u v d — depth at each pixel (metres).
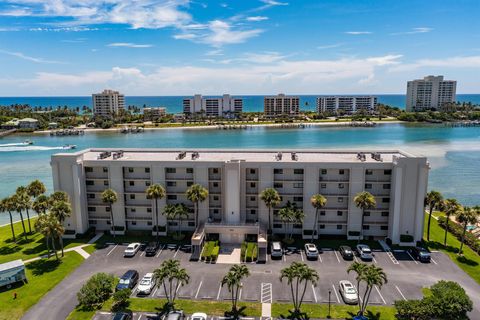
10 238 74.38
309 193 71.06
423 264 61.34
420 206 67.44
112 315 47.00
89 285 49.31
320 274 57.81
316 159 74.50
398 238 68.88
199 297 51.25
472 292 52.50
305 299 50.72
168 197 74.31
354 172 69.81
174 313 45.31
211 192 72.88
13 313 47.59
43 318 46.59
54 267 60.44
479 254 64.75
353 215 71.06
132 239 72.25
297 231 72.81
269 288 53.59
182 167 72.19
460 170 142.75
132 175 74.31
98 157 76.94
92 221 76.25
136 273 55.78
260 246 62.97
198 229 69.75
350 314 47.06
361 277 43.41
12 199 72.31
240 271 45.91
